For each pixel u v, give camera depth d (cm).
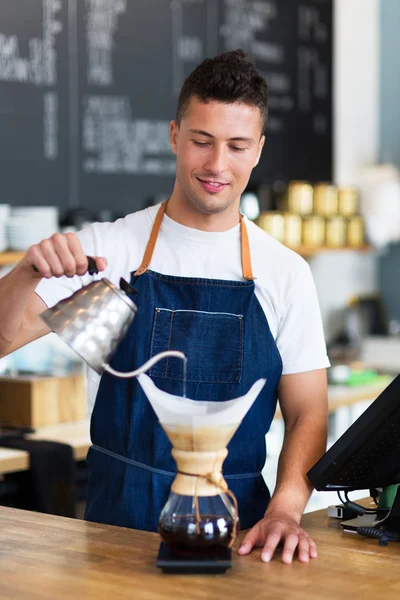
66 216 511
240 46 597
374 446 213
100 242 262
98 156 525
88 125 519
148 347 254
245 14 599
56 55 502
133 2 538
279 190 615
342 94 676
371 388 526
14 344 241
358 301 688
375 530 216
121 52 534
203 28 575
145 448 249
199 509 187
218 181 238
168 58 557
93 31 520
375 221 652
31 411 415
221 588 179
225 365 255
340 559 199
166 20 555
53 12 500
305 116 645
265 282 259
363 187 664
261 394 255
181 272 259
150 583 181
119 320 192
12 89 485
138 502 247
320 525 229
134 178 543
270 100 620
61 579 183
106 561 194
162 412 185
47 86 499
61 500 376
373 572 190
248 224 267
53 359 441
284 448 247
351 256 696
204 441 184
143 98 546
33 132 495
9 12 482
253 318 257
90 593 175
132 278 259
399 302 716
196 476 187
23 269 213
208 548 188
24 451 371
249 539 206
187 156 239
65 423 428
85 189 520
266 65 616
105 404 254
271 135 621
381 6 709
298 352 257
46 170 501
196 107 234
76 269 203
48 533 215
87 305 190
